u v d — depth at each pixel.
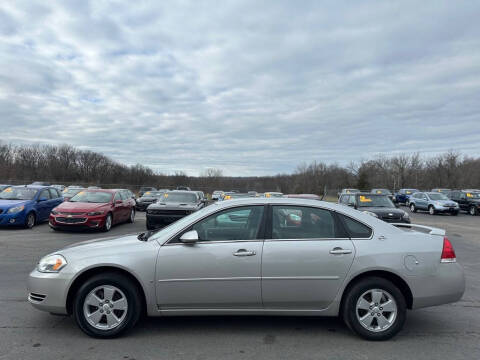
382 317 3.83
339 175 71.50
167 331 4.01
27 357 3.34
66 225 11.81
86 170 74.56
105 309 3.80
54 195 15.06
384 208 12.91
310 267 3.84
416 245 4.01
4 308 4.66
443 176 57.06
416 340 3.87
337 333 4.03
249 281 3.82
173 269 3.80
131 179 75.00
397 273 3.85
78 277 3.85
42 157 72.50
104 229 12.47
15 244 9.76
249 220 4.06
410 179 63.03
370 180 65.62
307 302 3.87
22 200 13.28
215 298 3.83
